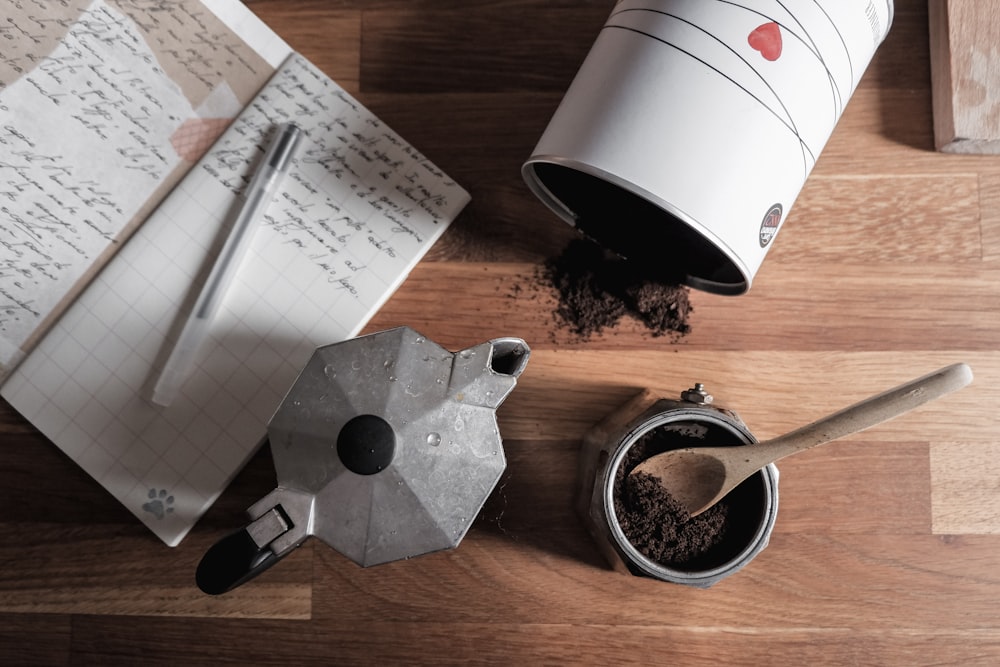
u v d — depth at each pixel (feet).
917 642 2.07
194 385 2.03
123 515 2.07
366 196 2.06
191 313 2.02
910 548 2.08
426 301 2.08
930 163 2.08
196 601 2.08
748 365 2.08
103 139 2.05
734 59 1.57
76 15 2.04
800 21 1.56
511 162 2.09
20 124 2.03
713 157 1.59
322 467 1.63
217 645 2.08
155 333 2.05
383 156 2.06
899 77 2.08
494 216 2.09
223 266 1.99
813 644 2.07
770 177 1.64
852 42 1.63
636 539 1.78
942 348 2.07
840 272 2.08
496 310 2.08
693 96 1.58
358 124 2.06
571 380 2.09
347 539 1.63
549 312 2.08
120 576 2.07
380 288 2.05
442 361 1.66
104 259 2.05
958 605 2.07
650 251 1.99
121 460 2.02
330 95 2.07
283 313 2.04
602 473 1.75
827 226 2.08
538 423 2.09
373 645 2.08
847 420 1.44
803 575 2.08
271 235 2.05
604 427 1.97
